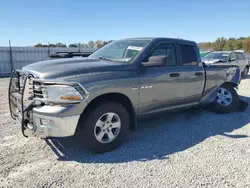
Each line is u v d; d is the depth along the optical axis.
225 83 5.84
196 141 4.04
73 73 3.27
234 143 3.95
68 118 3.13
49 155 3.48
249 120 5.27
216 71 5.45
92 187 2.68
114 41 5.01
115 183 2.76
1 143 3.87
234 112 5.94
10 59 19.38
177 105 4.68
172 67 4.44
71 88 3.14
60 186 2.69
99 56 4.45
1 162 3.23
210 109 5.95
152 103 4.13
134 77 3.77
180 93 4.61
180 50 4.67
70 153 3.55
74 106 3.15
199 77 4.99
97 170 3.06
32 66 3.66
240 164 3.22
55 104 3.13
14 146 3.76
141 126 4.82
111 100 3.65
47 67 3.44
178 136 4.28
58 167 3.13
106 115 3.55
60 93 3.12
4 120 5.14
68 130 3.16
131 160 3.34
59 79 3.15
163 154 3.54
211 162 3.28
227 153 3.56
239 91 9.20
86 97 3.24
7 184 2.71
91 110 3.40
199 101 5.20
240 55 14.53
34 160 3.32
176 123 5.04
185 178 2.87
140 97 3.90
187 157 3.43
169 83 4.34
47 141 3.96
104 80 3.42
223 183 2.78
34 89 3.28
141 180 2.83
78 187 2.68
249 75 16.06
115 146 3.68
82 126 3.41
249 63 16.98
